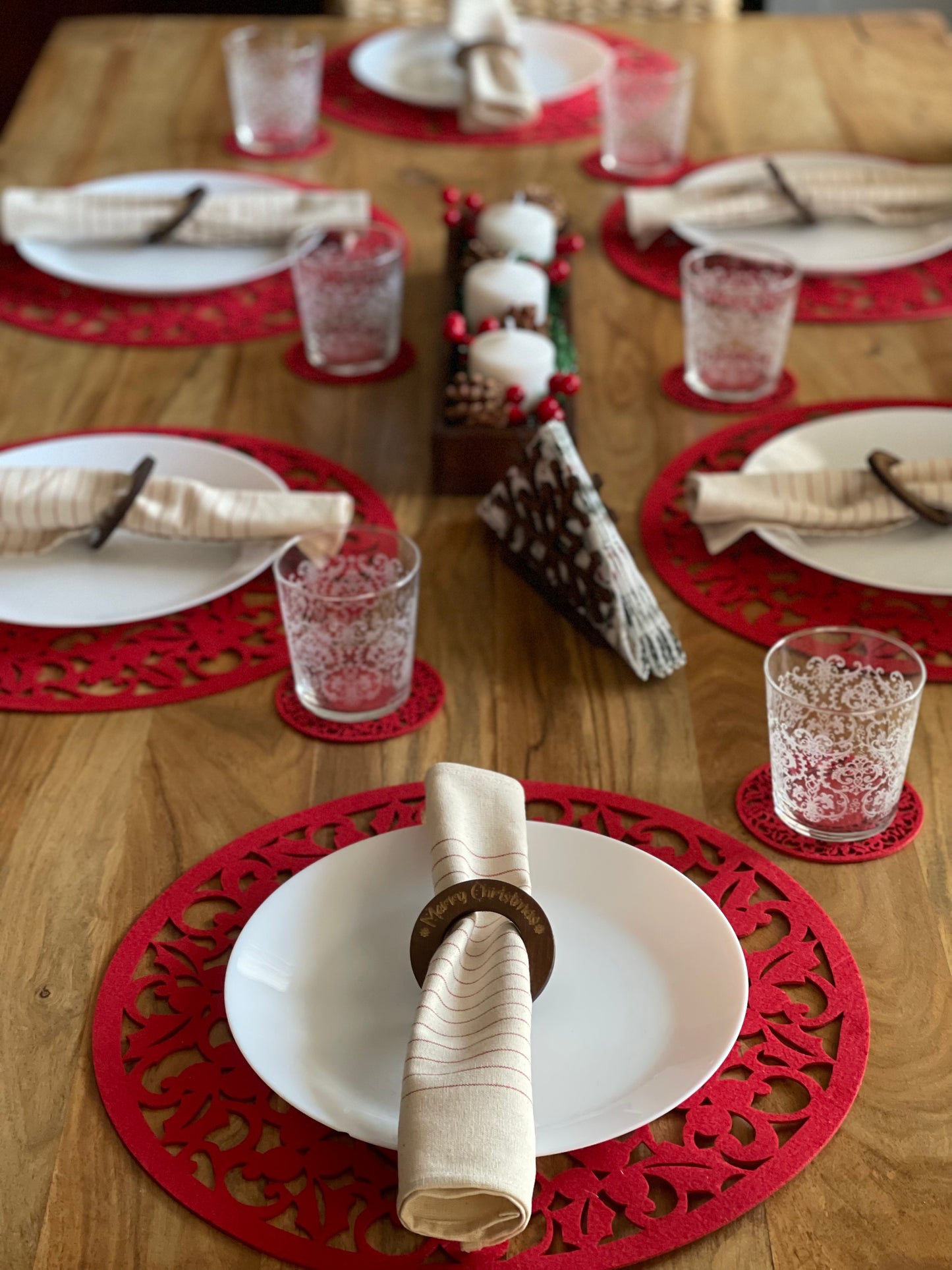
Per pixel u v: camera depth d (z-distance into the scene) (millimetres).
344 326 1264
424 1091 557
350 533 900
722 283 1293
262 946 678
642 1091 606
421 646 941
